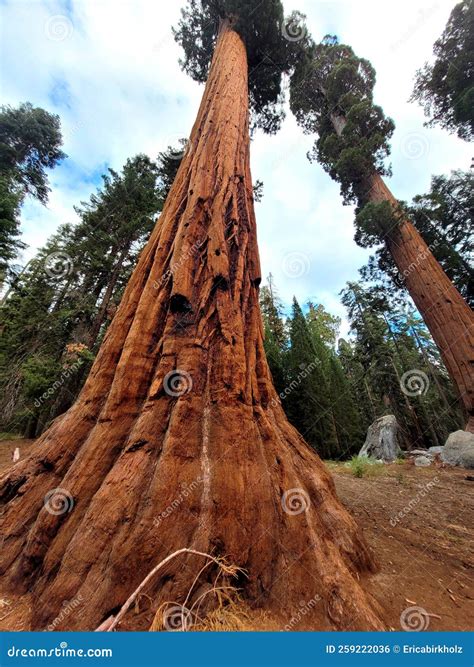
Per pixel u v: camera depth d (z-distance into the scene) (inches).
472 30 425.4
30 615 81.6
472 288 613.9
